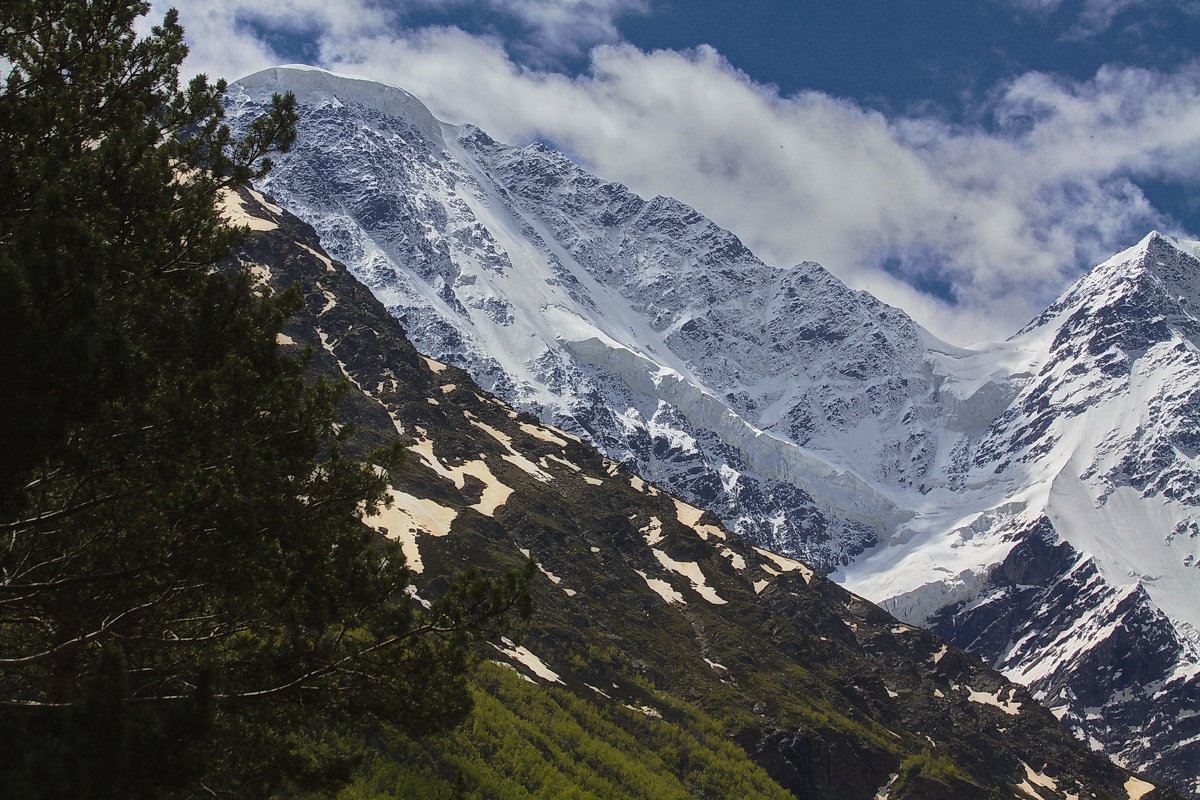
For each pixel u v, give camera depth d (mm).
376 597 58312
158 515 51500
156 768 43531
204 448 52938
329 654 57781
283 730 57344
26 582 52969
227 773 53656
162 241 57062
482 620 58750
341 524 59844
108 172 55875
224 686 54062
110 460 50719
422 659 58469
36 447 44000
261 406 56094
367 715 57625
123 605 55281
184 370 55562
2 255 47844
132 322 54500
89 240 48062
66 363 44969
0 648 54562
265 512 53438
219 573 52781
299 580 56406
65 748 41438
